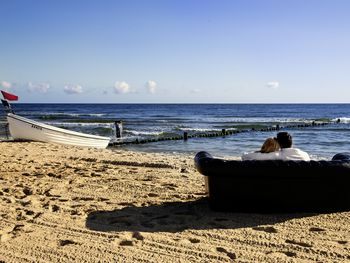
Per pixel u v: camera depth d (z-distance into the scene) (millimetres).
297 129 37219
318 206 5742
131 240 4969
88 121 47156
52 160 12406
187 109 119375
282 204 5734
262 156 5863
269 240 4930
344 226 5332
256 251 4605
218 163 5598
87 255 4535
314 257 4406
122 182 8570
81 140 19266
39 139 18500
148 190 7816
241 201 5816
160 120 53594
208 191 6086
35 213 6219
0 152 14266
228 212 5957
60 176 9320
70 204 6762
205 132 32500
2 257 4492
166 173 9844
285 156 5836
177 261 4352
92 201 7012
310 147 21562
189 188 7945
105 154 14406
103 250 4680
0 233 5262
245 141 24844
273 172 5453
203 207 6391
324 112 97562
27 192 7758
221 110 110188
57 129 18266
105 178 9102
